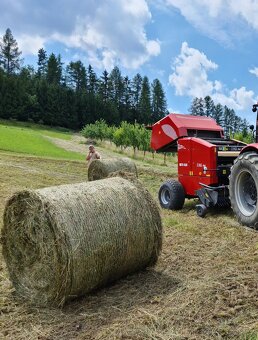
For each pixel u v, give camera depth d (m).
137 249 4.23
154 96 91.19
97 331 3.20
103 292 4.02
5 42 94.38
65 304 3.76
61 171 15.45
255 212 5.77
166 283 4.12
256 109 6.93
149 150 28.38
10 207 3.94
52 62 97.25
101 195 4.08
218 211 7.32
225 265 4.48
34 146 27.16
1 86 71.19
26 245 3.83
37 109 74.50
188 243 5.50
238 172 6.09
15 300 3.85
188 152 7.67
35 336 3.18
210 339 2.92
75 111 77.44
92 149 13.00
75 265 3.62
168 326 3.15
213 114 87.44
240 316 3.23
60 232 3.58
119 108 90.75
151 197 4.50
